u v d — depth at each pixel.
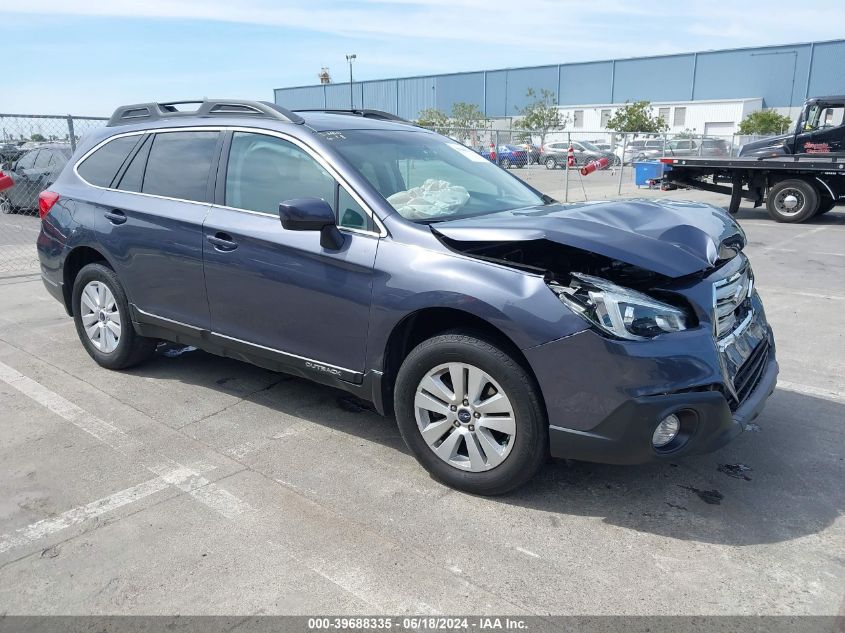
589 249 2.96
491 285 3.08
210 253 4.06
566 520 3.17
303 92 73.88
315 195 3.74
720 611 2.58
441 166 4.24
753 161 14.20
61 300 5.23
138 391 4.69
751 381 3.40
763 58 54.81
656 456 2.98
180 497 3.35
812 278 8.44
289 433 4.06
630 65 60.56
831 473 3.59
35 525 3.11
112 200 4.68
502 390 3.13
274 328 3.89
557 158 22.45
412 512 3.23
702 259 3.11
